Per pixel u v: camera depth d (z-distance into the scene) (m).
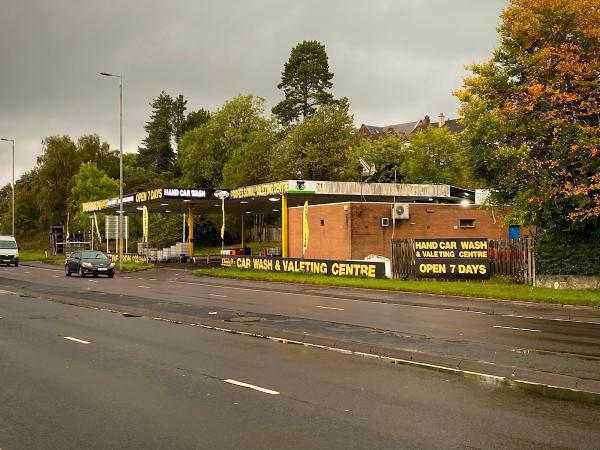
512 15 25.64
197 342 12.62
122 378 9.18
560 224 24.91
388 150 62.94
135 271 42.62
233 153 73.38
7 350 11.58
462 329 14.80
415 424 6.85
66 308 19.20
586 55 24.28
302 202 45.97
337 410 7.42
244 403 7.74
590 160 23.36
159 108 110.69
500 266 27.28
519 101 25.89
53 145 88.56
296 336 13.02
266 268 36.78
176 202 49.91
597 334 14.20
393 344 11.85
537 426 6.78
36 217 100.12
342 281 28.98
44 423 6.86
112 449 5.99
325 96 77.62
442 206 39.25
